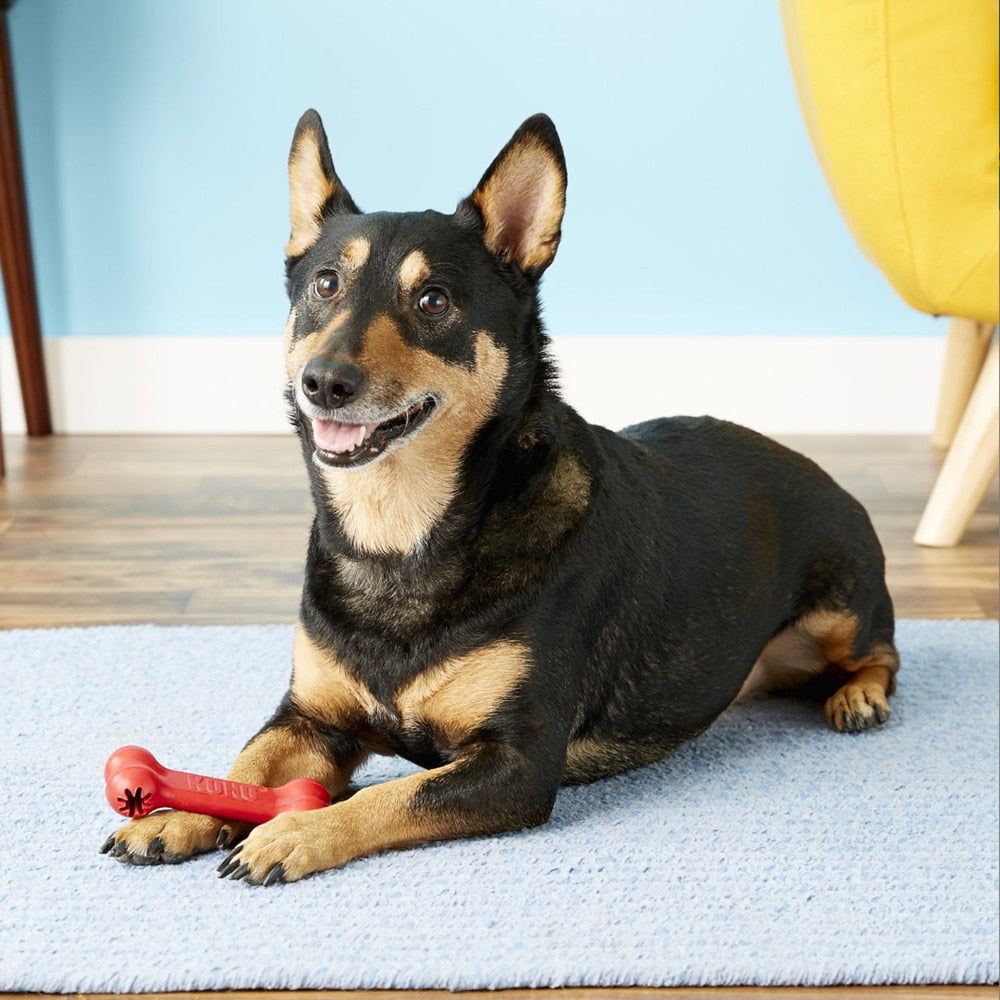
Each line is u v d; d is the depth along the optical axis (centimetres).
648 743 174
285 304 278
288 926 148
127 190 272
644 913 151
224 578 219
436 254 161
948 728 183
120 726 179
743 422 284
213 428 283
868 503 247
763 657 190
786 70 271
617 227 277
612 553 168
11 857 156
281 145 271
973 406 230
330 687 164
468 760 159
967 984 146
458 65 269
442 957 145
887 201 215
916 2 207
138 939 146
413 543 161
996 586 221
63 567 222
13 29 264
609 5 267
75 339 278
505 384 162
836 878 157
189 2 264
